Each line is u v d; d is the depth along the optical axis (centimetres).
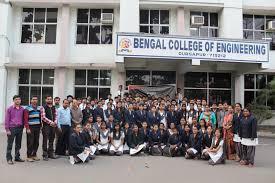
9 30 1838
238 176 800
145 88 1683
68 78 1839
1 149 1118
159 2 1812
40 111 978
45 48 1866
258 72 1875
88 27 1883
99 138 1116
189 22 1884
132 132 1123
